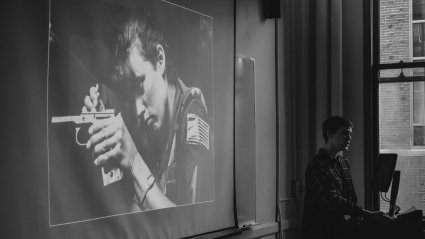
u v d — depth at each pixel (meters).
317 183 3.66
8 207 2.35
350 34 5.26
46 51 2.56
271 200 4.70
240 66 4.26
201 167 3.71
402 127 5.21
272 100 4.78
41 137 2.52
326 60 5.22
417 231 3.78
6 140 2.37
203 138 3.75
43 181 2.51
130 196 3.03
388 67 5.20
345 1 5.27
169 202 3.36
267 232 4.49
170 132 3.40
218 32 3.98
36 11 2.52
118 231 2.93
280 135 4.89
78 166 2.69
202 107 3.75
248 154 4.31
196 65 3.69
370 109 5.20
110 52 2.93
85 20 2.78
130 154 3.04
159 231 3.26
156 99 3.27
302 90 5.16
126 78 3.03
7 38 2.39
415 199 5.18
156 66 3.28
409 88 5.18
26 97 2.46
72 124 2.67
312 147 5.21
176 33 3.49
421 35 5.18
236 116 4.17
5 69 2.38
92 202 2.77
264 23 4.68
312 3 5.27
